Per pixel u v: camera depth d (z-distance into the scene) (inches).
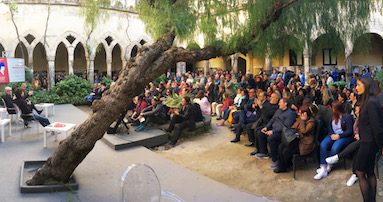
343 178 216.4
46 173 194.9
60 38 748.6
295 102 275.6
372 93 153.0
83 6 232.4
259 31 189.3
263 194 209.5
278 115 259.8
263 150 280.4
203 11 188.7
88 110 581.9
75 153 188.5
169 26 183.3
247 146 320.5
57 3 736.3
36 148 285.1
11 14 679.1
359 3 175.2
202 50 189.0
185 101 346.9
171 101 388.8
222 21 188.9
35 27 724.0
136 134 329.1
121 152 280.8
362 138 157.1
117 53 1135.6
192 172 230.2
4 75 506.6
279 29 192.9
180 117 348.2
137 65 181.8
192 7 191.0
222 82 531.2
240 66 1085.1
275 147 253.8
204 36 191.9
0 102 543.2
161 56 186.5
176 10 185.9
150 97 417.4
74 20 761.0
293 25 188.5
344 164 227.9
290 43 192.9
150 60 183.6
